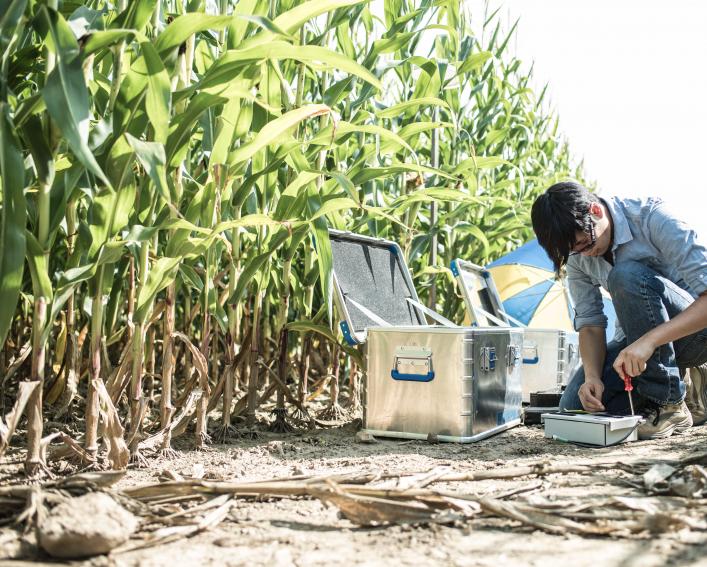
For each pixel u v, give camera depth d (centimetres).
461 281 270
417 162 227
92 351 154
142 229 148
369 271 247
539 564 90
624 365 189
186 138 161
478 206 365
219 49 201
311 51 144
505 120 383
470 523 108
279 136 171
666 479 133
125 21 144
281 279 258
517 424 244
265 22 130
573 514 109
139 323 170
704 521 108
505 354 233
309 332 253
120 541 95
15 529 104
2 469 152
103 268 152
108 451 154
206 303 195
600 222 195
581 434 195
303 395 253
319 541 101
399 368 211
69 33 117
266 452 184
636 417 196
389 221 299
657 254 204
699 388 228
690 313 187
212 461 171
